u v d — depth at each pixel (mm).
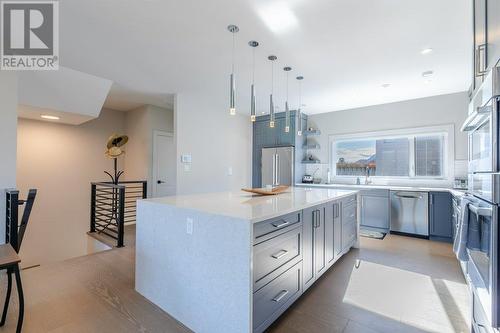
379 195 4453
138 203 2285
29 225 4426
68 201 4859
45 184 4602
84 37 2500
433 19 2176
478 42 1414
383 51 2773
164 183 5328
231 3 1989
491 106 1062
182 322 1822
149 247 2141
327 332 1719
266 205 1983
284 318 1876
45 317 1844
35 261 4477
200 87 4031
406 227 4176
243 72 3395
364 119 5223
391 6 2014
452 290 2291
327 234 2578
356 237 3514
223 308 1585
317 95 4426
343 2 1972
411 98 4629
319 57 2922
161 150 5289
